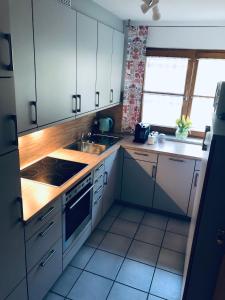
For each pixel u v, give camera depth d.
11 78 1.33
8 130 1.36
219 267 1.71
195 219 1.85
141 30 3.50
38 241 1.87
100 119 3.85
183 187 3.30
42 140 2.75
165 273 2.55
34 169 2.48
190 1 2.40
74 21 2.26
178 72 3.60
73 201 2.32
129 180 3.55
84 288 2.34
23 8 1.62
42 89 1.95
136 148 3.35
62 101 2.27
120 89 3.75
